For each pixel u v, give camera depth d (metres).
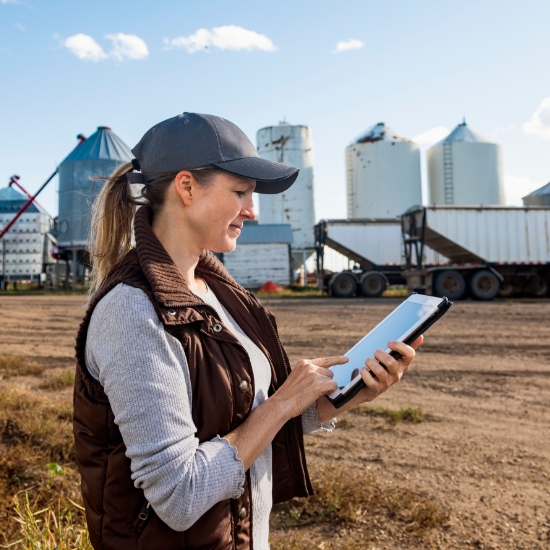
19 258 41.66
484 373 6.75
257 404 1.30
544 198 22.39
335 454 4.02
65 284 36.28
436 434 4.48
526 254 21.52
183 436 1.05
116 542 1.11
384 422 4.80
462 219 21.17
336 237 24.89
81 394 1.17
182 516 1.01
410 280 21.69
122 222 1.40
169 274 1.19
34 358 8.26
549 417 4.92
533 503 3.18
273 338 1.45
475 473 3.64
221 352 1.20
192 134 1.24
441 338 9.44
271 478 1.36
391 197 35.75
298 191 38.44
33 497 3.24
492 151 35.03
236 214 1.29
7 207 42.28
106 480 1.12
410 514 3.02
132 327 1.07
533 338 9.37
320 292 27.03
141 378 1.04
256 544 1.25
